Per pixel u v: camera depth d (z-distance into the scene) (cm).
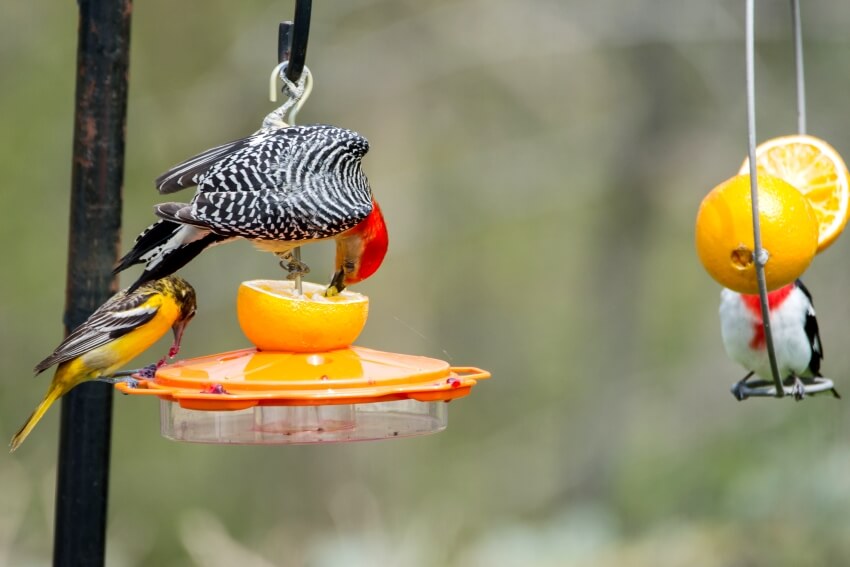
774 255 546
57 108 1520
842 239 1405
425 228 1673
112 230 595
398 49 1588
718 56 1561
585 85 1683
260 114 1482
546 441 1719
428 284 1772
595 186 1670
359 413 554
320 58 1558
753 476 1238
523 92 1683
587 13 1573
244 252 1527
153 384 516
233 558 1131
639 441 1599
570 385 1786
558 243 1822
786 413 1331
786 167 621
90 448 599
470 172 1672
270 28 1486
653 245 1694
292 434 550
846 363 1340
